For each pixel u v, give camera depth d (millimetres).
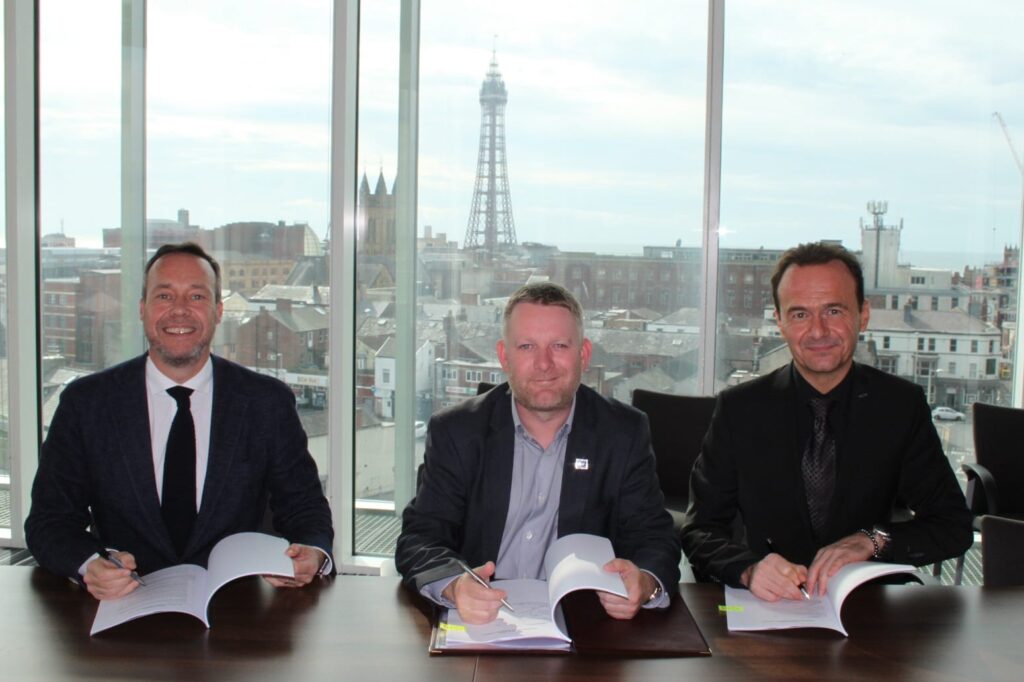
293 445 2178
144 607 1554
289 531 2086
